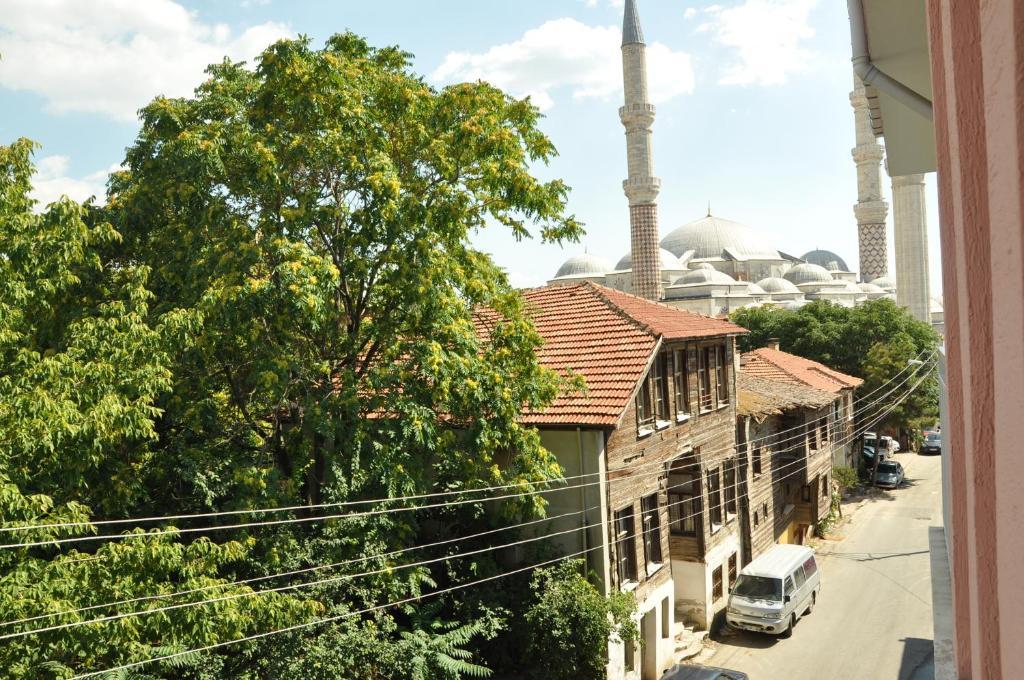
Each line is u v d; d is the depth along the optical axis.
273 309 13.74
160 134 14.77
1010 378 1.34
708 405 24.72
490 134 15.23
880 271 99.81
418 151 16.02
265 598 11.32
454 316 15.91
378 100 15.97
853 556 32.78
